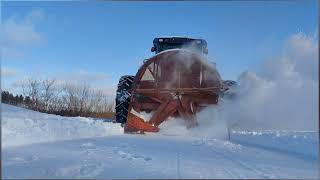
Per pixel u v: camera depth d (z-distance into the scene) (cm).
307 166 723
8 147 834
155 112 1259
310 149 906
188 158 780
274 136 1173
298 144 995
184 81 1278
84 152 820
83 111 2564
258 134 1233
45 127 1012
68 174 607
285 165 729
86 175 605
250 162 753
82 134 1105
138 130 1239
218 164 722
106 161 728
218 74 1277
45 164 676
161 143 998
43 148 845
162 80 1279
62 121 1122
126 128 1242
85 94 2769
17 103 2359
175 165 702
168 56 1280
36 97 2562
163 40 1483
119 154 809
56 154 781
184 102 1265
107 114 2541
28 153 776
